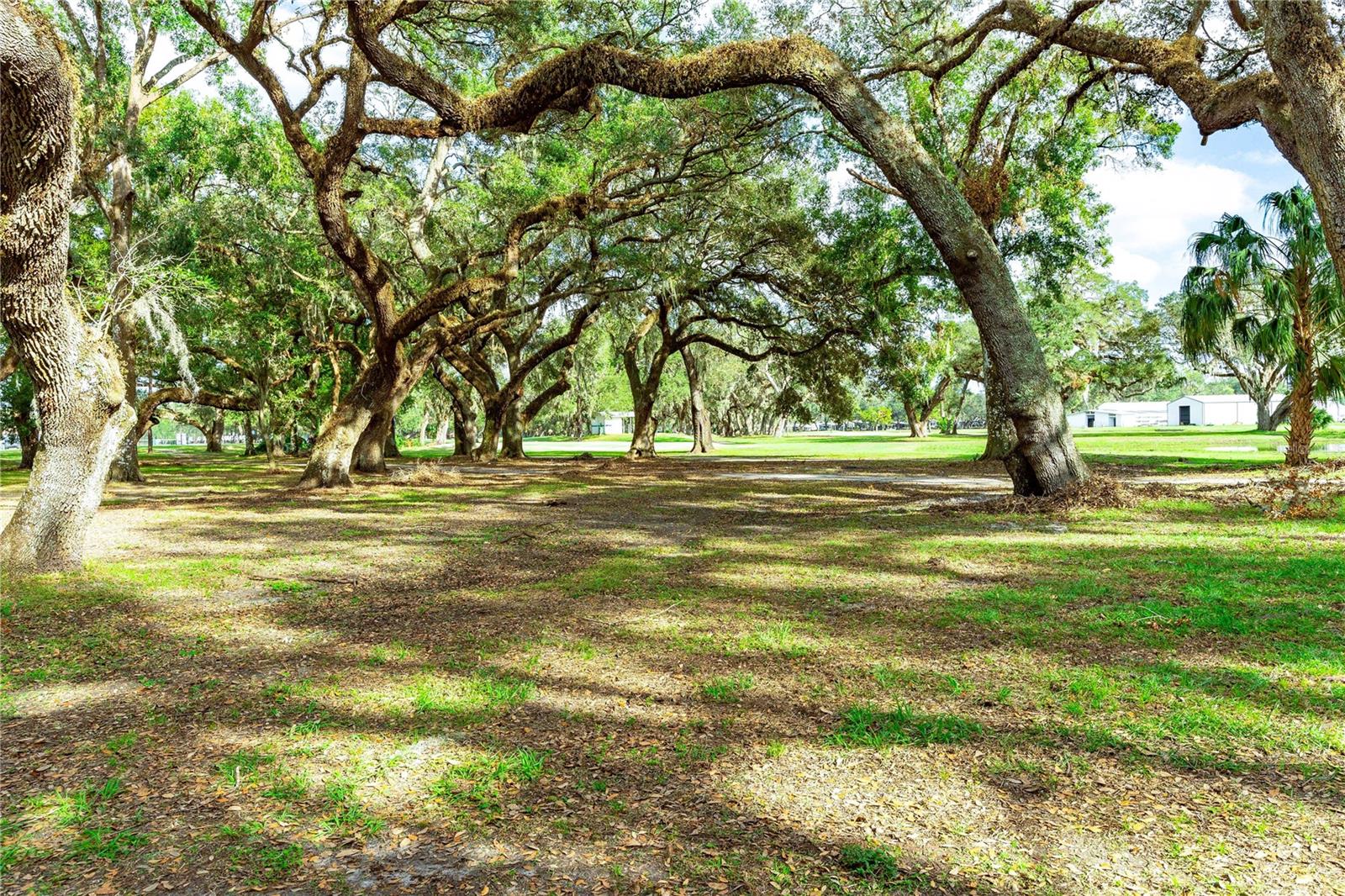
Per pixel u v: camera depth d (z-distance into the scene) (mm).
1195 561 7508
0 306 8086
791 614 6219
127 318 21859
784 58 12172
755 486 19094
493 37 17875
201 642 5867
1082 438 49062
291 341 29859
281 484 22953
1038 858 2717
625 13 17266
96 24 21969
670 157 21703
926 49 20797
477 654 5387
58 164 7676
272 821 3125
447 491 19297
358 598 7348
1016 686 4410
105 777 3572
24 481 24500
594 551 9891
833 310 27719
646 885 2623
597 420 111688
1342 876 2553
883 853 2750
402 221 24219
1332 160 8805
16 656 5547
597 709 4270
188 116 22984
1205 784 3211
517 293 29500
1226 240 16688
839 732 3846
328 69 16781
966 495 14898
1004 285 12461
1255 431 51594
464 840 2955
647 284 25438
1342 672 4391
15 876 2775
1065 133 22953
